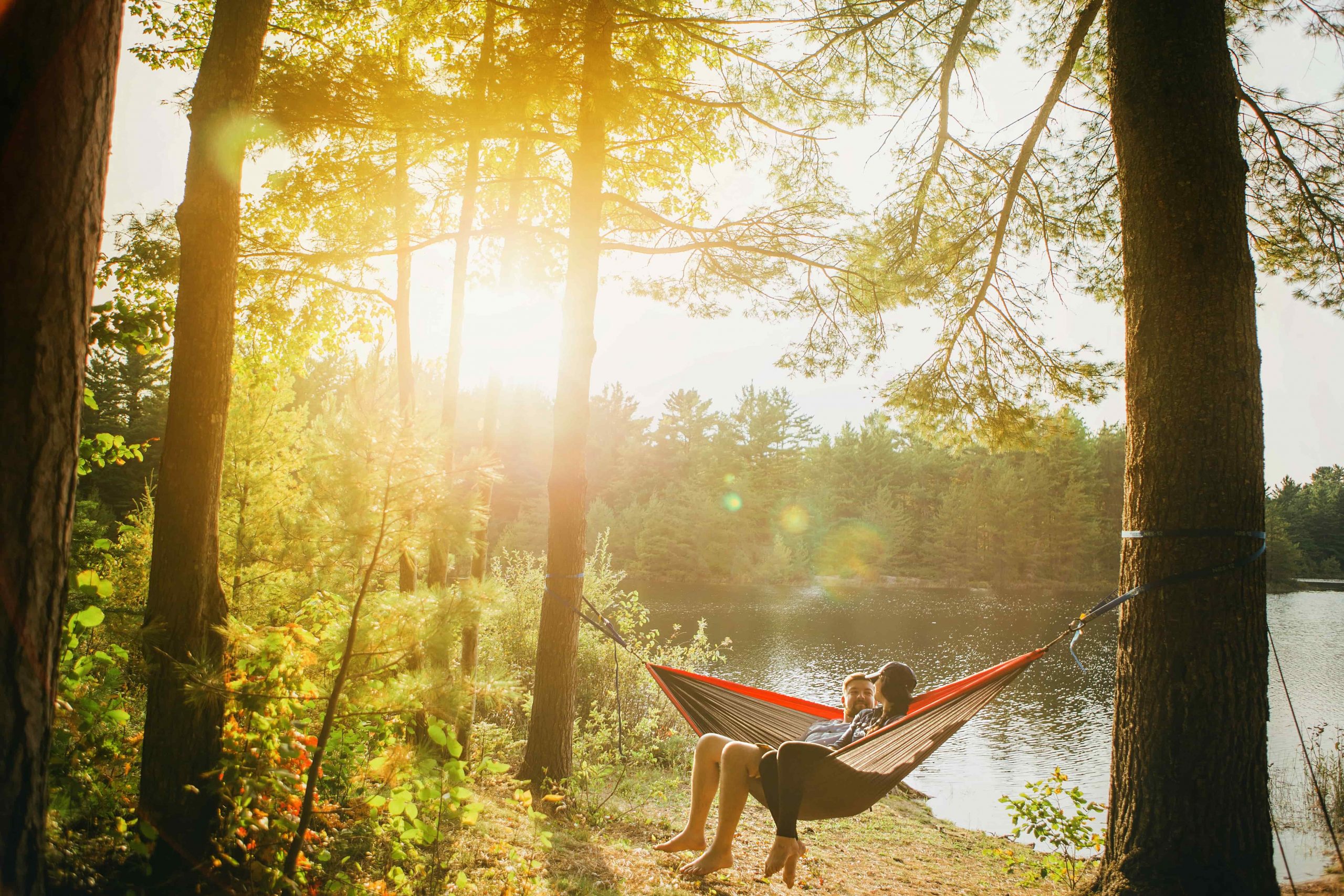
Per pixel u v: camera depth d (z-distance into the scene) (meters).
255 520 5.86
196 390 2.99
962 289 7.16
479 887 3.32
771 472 59.62
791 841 3.57
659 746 8.54
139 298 4.05
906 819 7.81
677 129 7.01
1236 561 3.62
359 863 3.17
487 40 6.29
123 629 2.85
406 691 2.82
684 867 3.86
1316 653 22.97
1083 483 55.47
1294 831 7.64
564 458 6.16
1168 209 3.86
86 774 2.79
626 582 51.62
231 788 2.88
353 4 6.53
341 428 2.93
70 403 1.85
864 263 6.88
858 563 56.88
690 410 64.25
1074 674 20.05
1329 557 82.12
